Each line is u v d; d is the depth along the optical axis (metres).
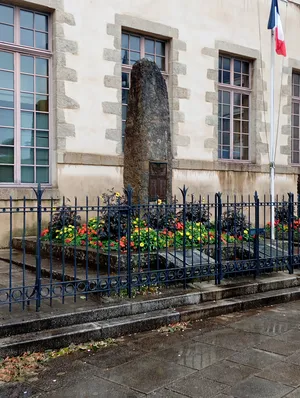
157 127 8.29
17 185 9.58
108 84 10.46
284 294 6.58
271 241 7.84
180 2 11.73
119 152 10.66
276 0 10.86
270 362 4.30
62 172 9.86
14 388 3.71
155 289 5.91
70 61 9.91
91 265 6.63
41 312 4.80
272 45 10.87
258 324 5.48
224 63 13.09
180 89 11.78
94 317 4.96
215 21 12.45
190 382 3.85
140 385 3.79
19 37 9.52
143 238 6.70
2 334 4.37
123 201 8.27
